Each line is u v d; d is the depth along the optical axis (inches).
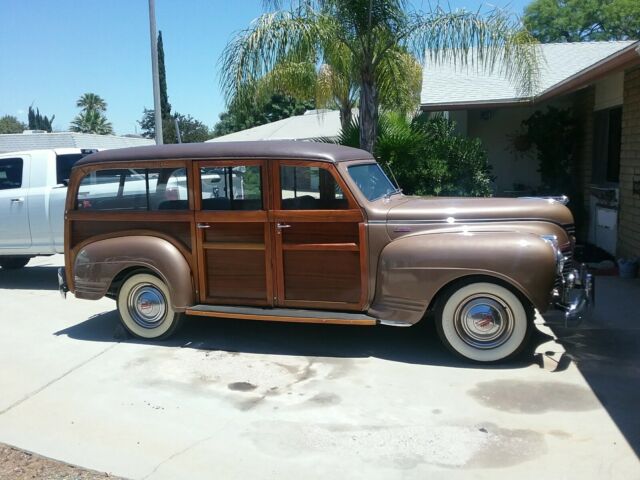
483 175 464.8
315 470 145.3
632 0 1395.2
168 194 237.5
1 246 371.9
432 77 562.6
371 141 418.9
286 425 169.5
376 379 199.8
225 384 201.2
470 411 173.3
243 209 228.1
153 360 226.7
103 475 146.4
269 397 189.2
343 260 218.2
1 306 323.6
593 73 338.0
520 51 386.9
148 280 243.8
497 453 149.8
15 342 256.5
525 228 210.4
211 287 235.5
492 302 203.9
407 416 171.8
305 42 375.2
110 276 242.8
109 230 247.3
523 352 218.2
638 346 222.1
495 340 205.6
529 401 178.1
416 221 212.5
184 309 235.1
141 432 168.4
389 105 480.1
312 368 212.4
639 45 263.6
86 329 273.0
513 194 510.9
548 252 196.2
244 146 227.9
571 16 1437.0
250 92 388.8
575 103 493.7
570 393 182.7
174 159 233.6
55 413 183.0
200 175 231.6
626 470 139.9
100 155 248.5
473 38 386.6
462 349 209.3
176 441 162.6
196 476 144.6
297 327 262.1
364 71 409.7
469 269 199.8
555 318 256.7
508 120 536.7
